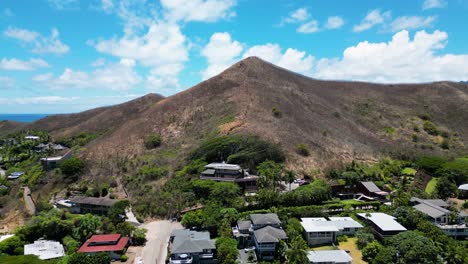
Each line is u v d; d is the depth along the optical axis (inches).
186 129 5285.4
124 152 4867.1
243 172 3703.3
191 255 2279.8
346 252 2362.2
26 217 3535.9
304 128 4987.7
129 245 2667.3
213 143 4217.5
